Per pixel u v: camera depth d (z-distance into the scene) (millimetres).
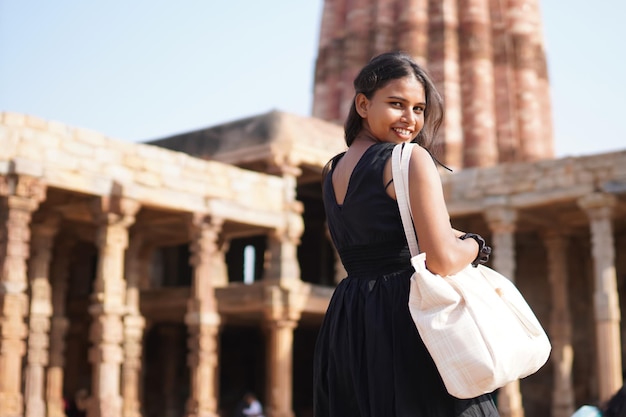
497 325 2645
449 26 35312
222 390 36406
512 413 24578
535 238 31859
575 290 31141
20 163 19203
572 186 24344
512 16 36375
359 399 2807
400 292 2793
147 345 33562
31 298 22844
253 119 27156
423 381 2713
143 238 27781
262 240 37719
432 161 2814
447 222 2730
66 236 26312
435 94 3146
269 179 25500
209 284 23672
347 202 2932
